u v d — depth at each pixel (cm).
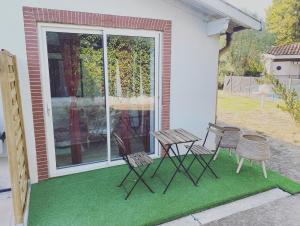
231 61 1984
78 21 361
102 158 431
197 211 304
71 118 397
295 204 323
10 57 281
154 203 316
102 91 410
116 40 404
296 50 1669
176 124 474
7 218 280
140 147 470
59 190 347
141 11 404
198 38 462
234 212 306
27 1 330
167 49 436
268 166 448
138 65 434
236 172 412
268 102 1217
